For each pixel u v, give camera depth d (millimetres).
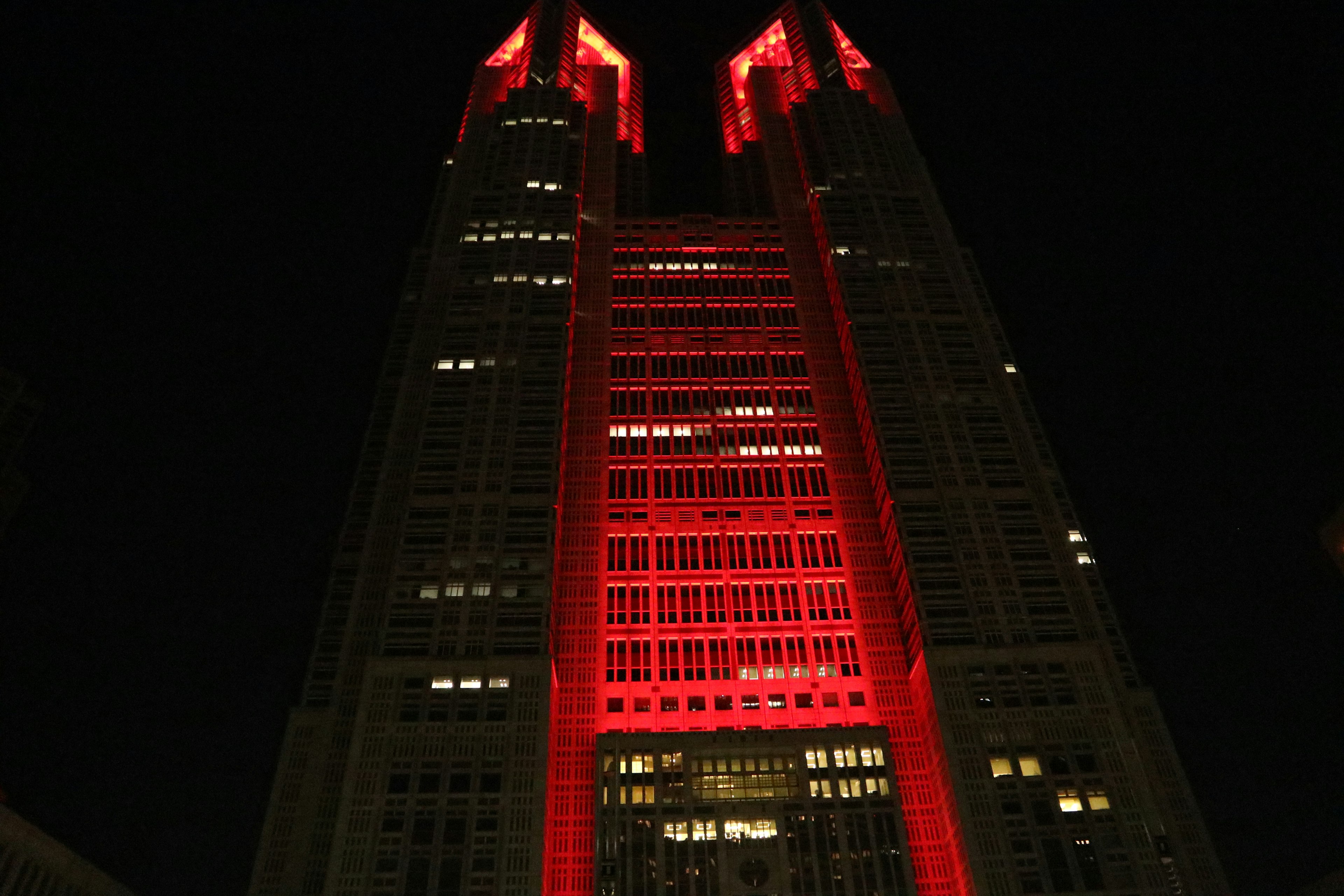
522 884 87562
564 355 130250
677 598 115500
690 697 107125
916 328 136500
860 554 119000
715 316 147125
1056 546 113500
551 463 118312
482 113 178375
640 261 155500
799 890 89375
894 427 124812
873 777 96750
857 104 173500
